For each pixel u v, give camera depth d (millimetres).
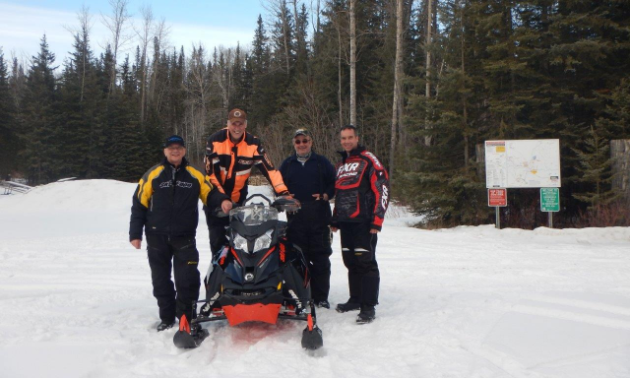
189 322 4504
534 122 13750
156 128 46156
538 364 3648
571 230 11633
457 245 10016
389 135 29344
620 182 12508
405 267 7750
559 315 4871
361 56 33062
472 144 14273
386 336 4359
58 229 15047
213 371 3646
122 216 18094
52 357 3963
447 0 14695
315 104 29406
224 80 56531
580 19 12914
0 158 41250
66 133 39688
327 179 5730
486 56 14031
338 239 11023
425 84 14547
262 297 4094
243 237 4438
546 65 13625
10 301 6004
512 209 13828
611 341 4105
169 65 67188
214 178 5180
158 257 4781
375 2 34125
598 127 13039
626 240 10664
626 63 13531
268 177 5391
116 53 51250
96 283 7121
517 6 13609
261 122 38188
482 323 4594
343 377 3482
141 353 4125
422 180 13688
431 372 3537
